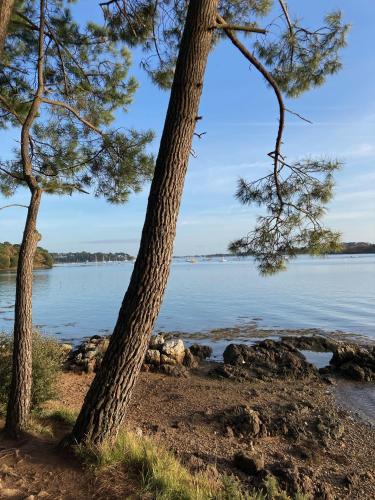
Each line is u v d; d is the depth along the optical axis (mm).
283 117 5801
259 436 8422
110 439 4898
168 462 4977
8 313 32750
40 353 7469
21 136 6203
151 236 4680
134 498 4168
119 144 7523
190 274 93250
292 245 6090
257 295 42469
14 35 7375
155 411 9648
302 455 7668
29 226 6035
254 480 6320
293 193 6188
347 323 24547
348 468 7352
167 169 4664
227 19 6246
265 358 14609
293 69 6289
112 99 8039
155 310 4785
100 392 4844
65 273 124938
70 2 7426
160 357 13664
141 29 6789
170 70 6961
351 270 88000
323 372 14086
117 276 102688
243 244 6289
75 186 7426
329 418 9398
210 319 27359
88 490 4312
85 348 14242
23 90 7707
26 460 4883
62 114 7809
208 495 4512
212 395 10969
